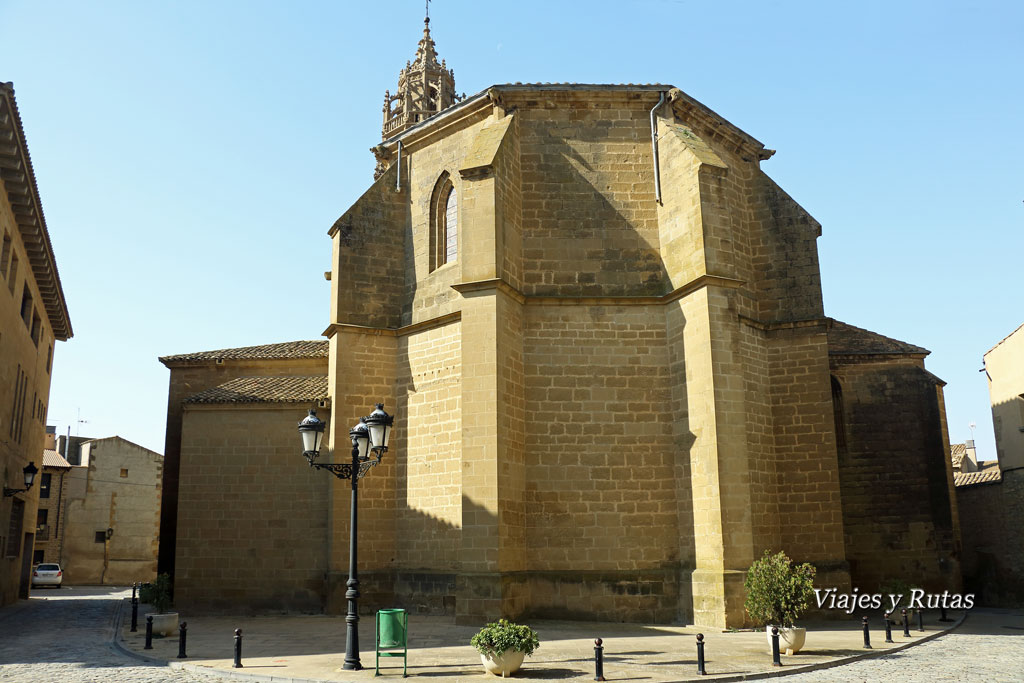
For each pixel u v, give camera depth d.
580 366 22.53
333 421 24.31
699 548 20.75
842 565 22.44
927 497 28.47
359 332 25.09
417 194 26.31
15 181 23.83
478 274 21.64
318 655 15.76
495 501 20.12
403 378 24.94
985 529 32.91
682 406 21.91
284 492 26.03
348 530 24.03
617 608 21.02
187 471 26.31
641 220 23.77
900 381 29.48
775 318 24.56
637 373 22.58
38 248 29.12
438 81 48.06
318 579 25.28
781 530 23.05
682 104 24.28
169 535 28.73
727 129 25.39
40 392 36.44
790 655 15.57
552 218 23.69
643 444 22.14
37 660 15.60
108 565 56.38
